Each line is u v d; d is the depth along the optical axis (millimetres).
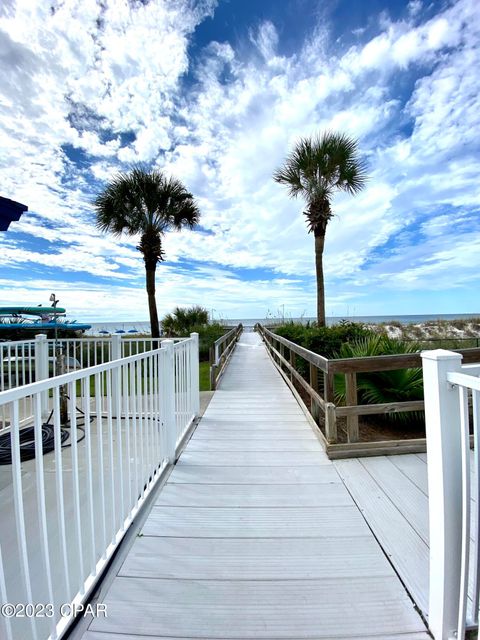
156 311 11297
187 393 3453
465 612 1115
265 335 12430
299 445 3062
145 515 1955
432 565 1211
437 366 1150
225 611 1308
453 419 1144
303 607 1324
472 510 1734
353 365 2844
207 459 2758
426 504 2053
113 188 10375
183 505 2064
